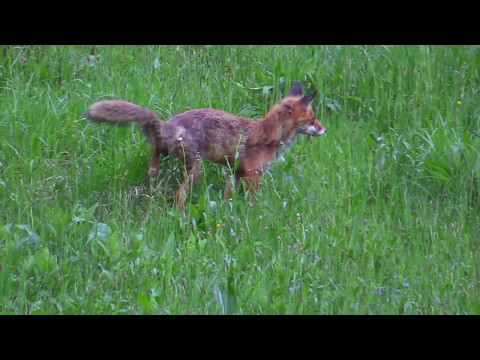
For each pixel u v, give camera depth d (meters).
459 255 10.88
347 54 15.05
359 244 10.89
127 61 14.36
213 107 13.62
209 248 10.38
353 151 13.20
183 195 11.34
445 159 12.71
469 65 15.11
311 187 12.05
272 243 10.59
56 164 11.79
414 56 15.09
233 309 9.35
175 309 9.17
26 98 12.93
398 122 14.01
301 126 12.61
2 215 10.67
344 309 9.53
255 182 12.08
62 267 9.70
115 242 10.03
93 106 10.98
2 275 9.30
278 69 14.44
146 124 11.16
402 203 12.17
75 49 14.41
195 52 14.86
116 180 11.64
